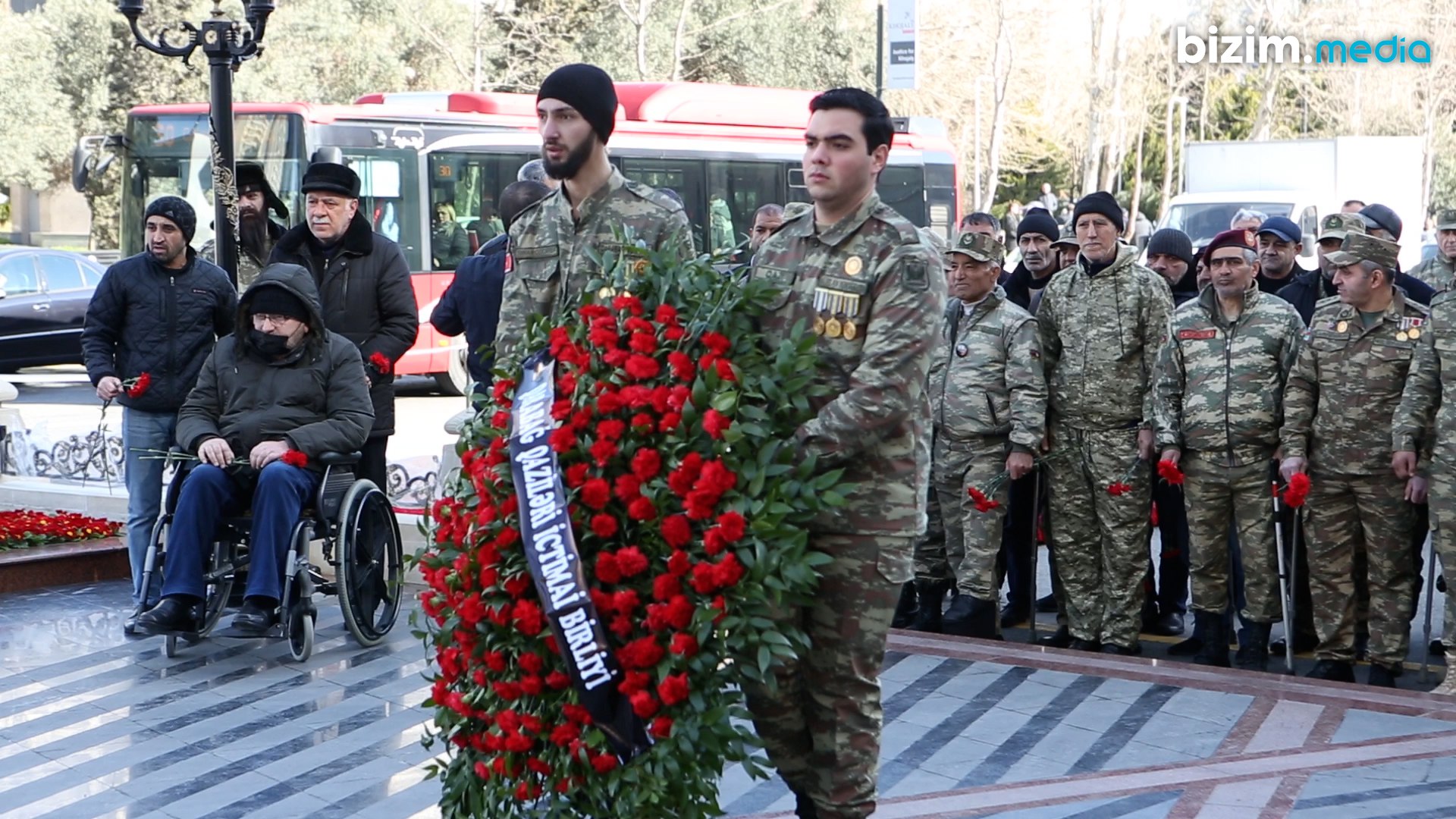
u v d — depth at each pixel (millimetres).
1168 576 8336
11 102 28422
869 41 40656
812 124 3963
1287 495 6641
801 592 3748
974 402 7559
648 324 3812
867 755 4055
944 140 21500
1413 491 6750
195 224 7676
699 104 18719
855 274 3930
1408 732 5906
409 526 8602
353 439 7145
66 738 5934
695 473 3594
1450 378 6617
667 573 3609
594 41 36562
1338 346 6914
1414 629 8367
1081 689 6535
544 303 4734
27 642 7410
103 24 28672
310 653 7023
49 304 17750
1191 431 7156
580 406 3736
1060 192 58594
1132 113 51750
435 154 16609
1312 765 5496
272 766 5590
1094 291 7492
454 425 8250
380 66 31828
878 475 3953
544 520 3648
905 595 8195
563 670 3721
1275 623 7992
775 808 5102
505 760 3807
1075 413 7512
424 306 16625
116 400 7699
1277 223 8664
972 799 5160
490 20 36812
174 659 7078
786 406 3756
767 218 8695
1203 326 7191
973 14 45406
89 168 16688
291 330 7172
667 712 3576
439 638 4016
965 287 7578
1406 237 25344
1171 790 5230
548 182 7035
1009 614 8484
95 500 10406
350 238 7754
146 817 5090
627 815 3609
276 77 29391
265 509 6863
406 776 5473
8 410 14852
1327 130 53500
